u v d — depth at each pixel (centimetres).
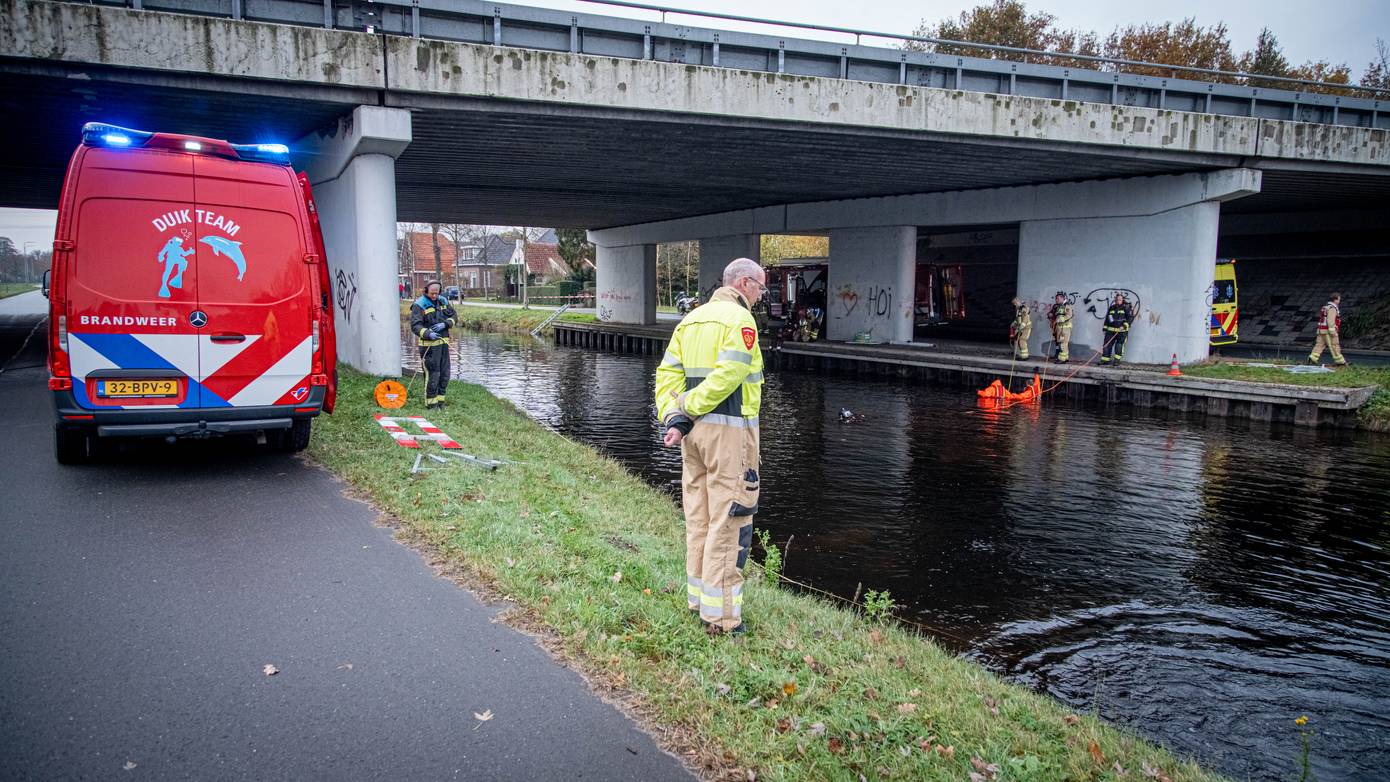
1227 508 1098
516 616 441
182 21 1152
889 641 510
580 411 1870
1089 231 2230
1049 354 2212
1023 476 1272
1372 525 1027
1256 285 3070
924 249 4072
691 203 3034
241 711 343
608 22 1441
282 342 725
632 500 826
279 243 723
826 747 332
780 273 3619
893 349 2592
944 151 1842
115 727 327
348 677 374
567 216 3569
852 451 1450
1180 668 644
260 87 1238
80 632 410
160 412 677
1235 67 3856
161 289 673
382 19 1323
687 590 468
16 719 329
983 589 805
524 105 1412
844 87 1602
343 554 531
